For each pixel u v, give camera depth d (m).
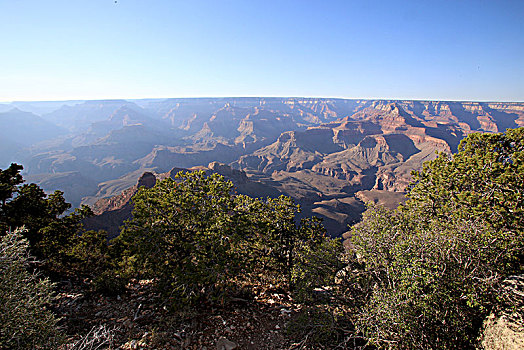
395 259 11.29
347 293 13.15
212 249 14.23
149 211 15.42
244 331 12.66
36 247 18.88
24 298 9.08
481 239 10.05
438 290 9.48
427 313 9.34
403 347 9.59
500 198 14.71
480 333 9.49
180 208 15.64
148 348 11.02
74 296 15.78
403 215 16.70
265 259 18.50
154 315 13.61
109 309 14.32
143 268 15.51
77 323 12.91
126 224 15.73
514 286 9.39
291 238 18.59
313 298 13.52
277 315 14.19
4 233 17.62
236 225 15.55
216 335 12.23
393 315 9.41
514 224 13.46
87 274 19.27
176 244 15.48
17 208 20.20
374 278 12.48
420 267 9.91
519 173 14.69
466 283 9.51
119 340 11.62
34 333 8.60
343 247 15.22
